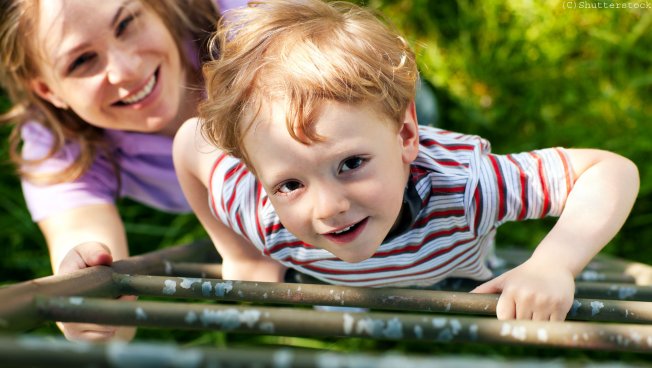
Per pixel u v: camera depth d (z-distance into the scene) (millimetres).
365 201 801
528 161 970
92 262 918
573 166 963
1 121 1461
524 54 2000
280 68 838
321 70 821
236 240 1122
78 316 685
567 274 847
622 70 1959
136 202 1819
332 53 851
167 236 1753
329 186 791
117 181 1435
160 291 848
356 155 792
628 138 1812
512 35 2020
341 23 917
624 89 1940
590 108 1898
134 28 1223
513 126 1902
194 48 1328
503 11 2053
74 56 1213
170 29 1271
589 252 888
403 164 885
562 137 1844
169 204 1547
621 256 1730
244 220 1035
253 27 921
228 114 862
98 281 828
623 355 1534
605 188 932
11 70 1332
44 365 499
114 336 1073
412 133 899
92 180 1405
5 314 642
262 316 668
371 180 802
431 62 1972
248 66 864
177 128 1364
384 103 833
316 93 798
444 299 824
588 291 980
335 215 793
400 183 847
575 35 2002
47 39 1218
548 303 812
